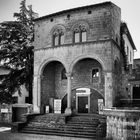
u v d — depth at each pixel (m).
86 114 26.61
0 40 33.44
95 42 26.27
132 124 15.90
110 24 25.78
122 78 28.72
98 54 25.94
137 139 15.59
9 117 30.88
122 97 28.33
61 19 29.36
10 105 31.03
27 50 33.06
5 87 32.34
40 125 24.34
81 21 27.69
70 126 22.69
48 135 21.73
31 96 35.00
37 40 31.17
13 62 33.62
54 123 23.98
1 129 25.80
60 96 31.84
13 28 33.66
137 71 28.20
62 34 29.30
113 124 18.06
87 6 27.19
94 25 26.75
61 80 32.06
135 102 27.08
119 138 16.78
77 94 30.14
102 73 28.72
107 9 26.22
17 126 23.88
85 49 26.81
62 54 28.38
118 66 28.78
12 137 20.64
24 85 36.12
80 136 20.56
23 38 34.59
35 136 21.16
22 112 30.69
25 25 35.06
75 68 30.81
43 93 30.39
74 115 25.83
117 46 28.25
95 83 29.08
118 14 29.38
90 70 29.67
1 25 33.62
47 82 31.25
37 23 31.62
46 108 30.08
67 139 19.45
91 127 21.67
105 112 19.86
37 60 30.52
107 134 19.19
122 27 30.45
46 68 31.14
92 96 29.14
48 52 29.62
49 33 30.17
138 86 27.80
